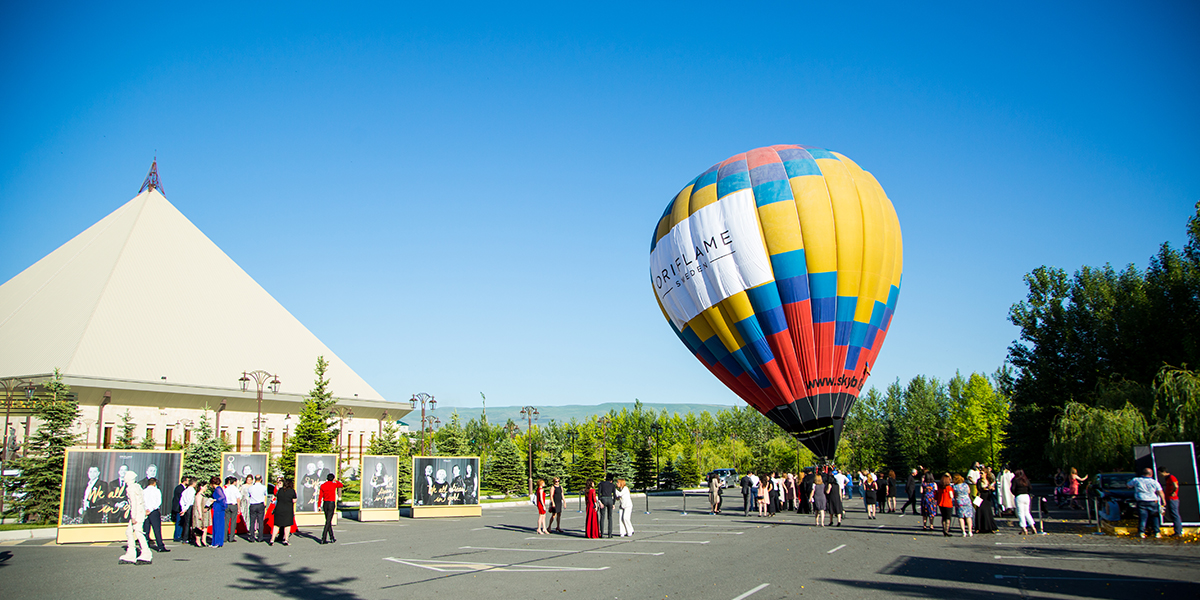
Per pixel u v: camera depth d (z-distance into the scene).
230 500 24.62
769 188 35.00
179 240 76.50
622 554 19.83
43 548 22.94
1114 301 52.88
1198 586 13.70
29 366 58.19
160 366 62.69
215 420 66.25
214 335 70.75
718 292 35.81
